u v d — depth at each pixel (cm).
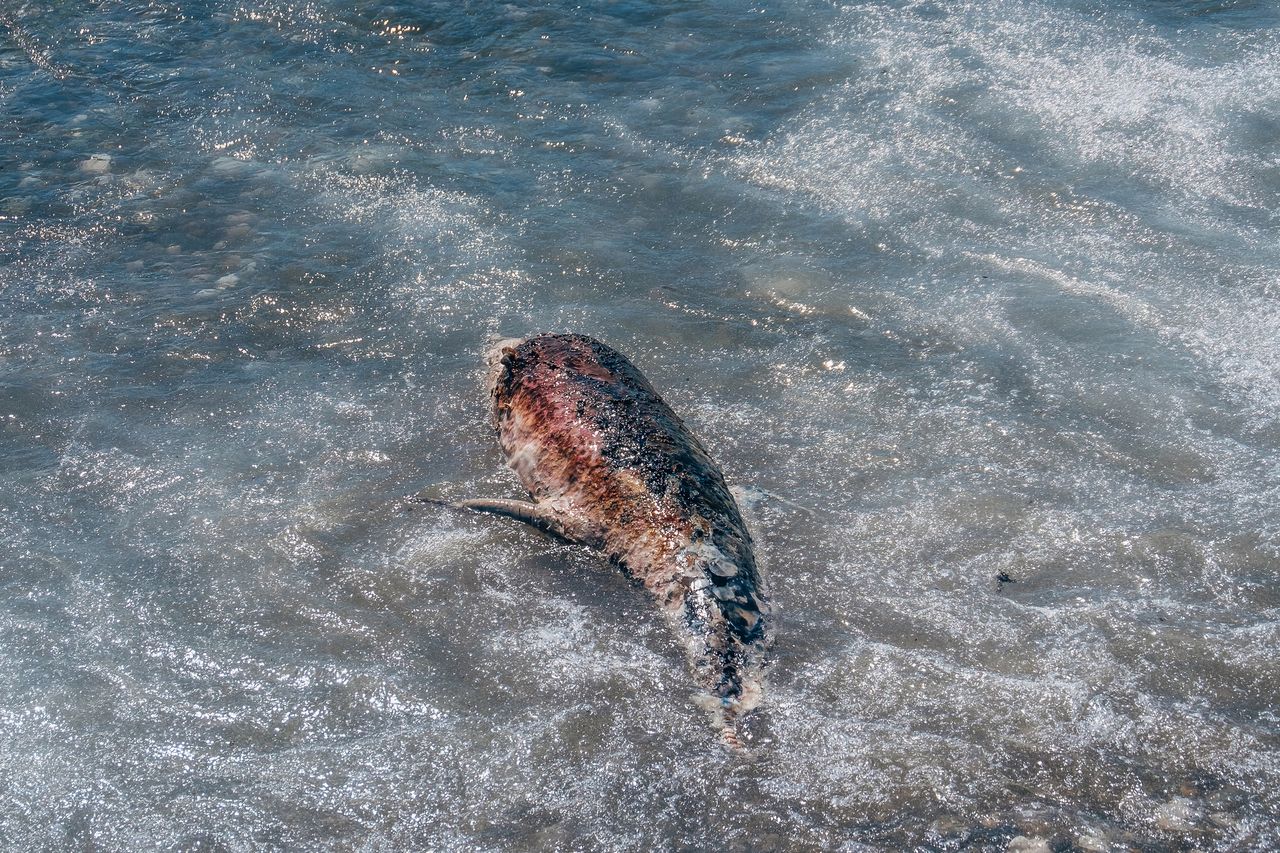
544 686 469
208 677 476
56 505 567
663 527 514
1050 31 1040
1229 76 935
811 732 445
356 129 955
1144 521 543
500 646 488
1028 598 505
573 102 989
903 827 409
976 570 520
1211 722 446
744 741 442
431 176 881
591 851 405
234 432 620
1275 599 499
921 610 500
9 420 625
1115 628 488
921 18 1091
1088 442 595
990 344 677
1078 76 959
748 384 651
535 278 755
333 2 1162
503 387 614
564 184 870
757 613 490
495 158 909
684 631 484
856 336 691
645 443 546
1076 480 571
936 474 579
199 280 758
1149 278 722
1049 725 446
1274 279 705
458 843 410
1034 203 810
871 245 780
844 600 506
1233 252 736
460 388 653
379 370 671
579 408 570
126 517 561
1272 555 519
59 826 418
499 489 578
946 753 436
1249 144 848
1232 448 584
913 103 946
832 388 645
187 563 533
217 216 831
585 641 489
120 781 434
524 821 417
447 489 578
